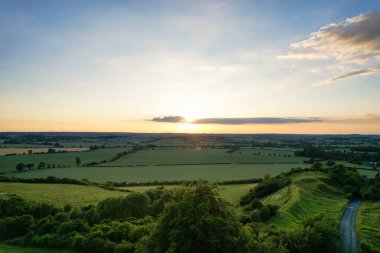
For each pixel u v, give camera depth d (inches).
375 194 3811.5
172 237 1079.6
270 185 3978.8
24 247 1753.2
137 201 2687.0
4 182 4232.3
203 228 1074.1
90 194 3698.3
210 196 1176.2
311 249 1849.2
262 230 1987.0
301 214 2854.3
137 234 1721.2
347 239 2285.9
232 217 1197.1
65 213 2332.7
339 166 4793.3
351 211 3159.5
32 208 2529.5
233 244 1097.4
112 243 1664.6
